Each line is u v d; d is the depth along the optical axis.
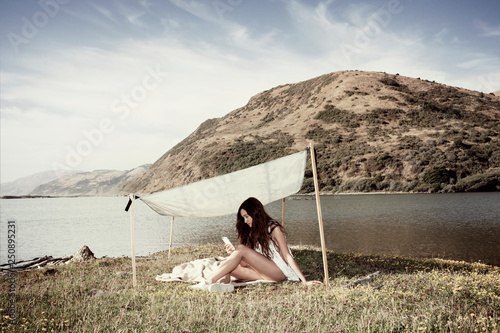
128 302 4.98
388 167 77.06
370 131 98.38
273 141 110.62
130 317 4.36
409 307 4.33
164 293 5.45
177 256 11.24
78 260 12.27
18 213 77.62
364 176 76.62
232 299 5.04
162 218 55.16
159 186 125.25
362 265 8.25
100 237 32.44
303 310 4.30
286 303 4.64
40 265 14.20
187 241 25.86
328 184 77.25
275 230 6.22
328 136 101.19
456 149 77.25
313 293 5.15
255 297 5.21
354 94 123.25
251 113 167.38
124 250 23.94
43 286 6.55
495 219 29.41
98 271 8.57
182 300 4.98
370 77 134.00
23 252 24.77
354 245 18.89
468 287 5.05
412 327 3.60
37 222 52.78
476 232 22.61
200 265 7.16
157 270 8.47
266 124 139.25
